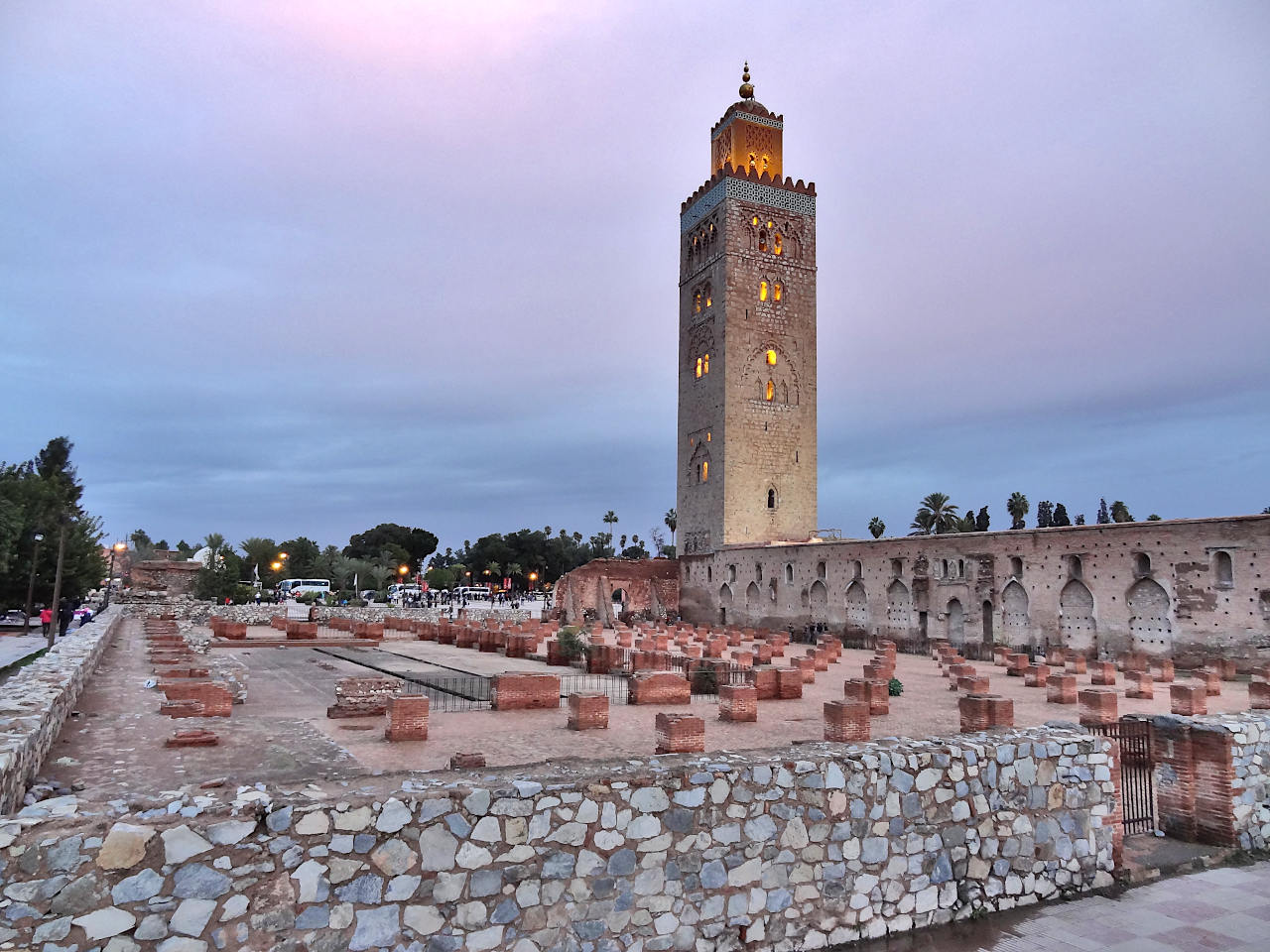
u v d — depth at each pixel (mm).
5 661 30516
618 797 6914
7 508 43156
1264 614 33375
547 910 6438
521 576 143000
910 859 8414
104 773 11906
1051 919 8766
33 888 4895
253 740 15578
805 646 56031
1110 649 39375
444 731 18266
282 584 93562
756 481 74312
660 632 54188
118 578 98938
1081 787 9852
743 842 7461
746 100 81062
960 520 100438
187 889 5266
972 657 42938
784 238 78000
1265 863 11109
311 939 5562
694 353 80000
